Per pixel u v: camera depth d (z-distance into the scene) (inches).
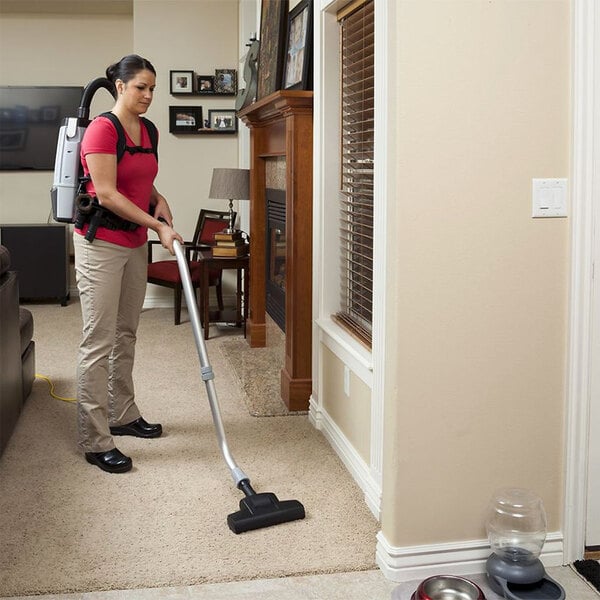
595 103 87.5
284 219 180.9
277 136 184.5
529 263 89.9
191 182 270.7
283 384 159.8
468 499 92.5
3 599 86.2
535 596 86.7
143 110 122.1
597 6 86.1
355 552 97.7
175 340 221.8
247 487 109.3
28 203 285.4
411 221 86.9
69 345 215.8
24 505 110.4
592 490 94.3
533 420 92.6
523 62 86.9
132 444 135.7
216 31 263.6
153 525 104.6
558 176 89.3
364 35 125.8
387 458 92.7
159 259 271.1
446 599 83.8
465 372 90.3
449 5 84.8
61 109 280.5
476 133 86.9
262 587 90.0
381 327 103.9
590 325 91.0
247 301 225.9
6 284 134.2
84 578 90.5
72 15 280.1
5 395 131.3
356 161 130.3
